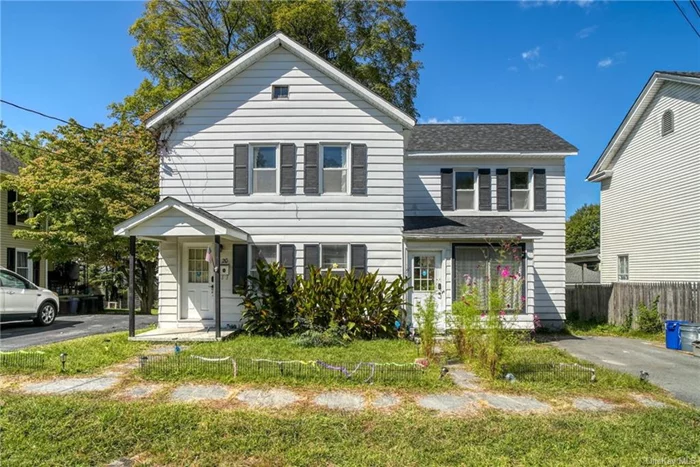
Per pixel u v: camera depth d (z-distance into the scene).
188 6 21.33
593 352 9.84
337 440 4.47
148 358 7.29
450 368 7.41
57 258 17.47
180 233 9.59
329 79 11.34
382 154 11.28
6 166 19.25
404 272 11.17
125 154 17.00
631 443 4.47
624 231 16.88
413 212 13.17
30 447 4.30
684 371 7.90
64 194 16.08
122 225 9.53
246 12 21.38
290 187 11.24
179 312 11.20
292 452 4.20
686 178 13.59
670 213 14.32
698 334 9.84
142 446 4.35
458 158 13.12
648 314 12.66
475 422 4.93
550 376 6.71
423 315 8.21
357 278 10.95
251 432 4.61
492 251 11.34
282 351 8.33
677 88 14.00
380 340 9.79
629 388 6.41
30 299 12.09
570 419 5.07
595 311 15.26
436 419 5.02
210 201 11.26
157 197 17.19
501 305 7.05
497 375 6.63
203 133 11.34
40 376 6.58
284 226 11.23
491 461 4.06
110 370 7.02
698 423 5.04
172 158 11.32
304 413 5.14
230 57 20.94
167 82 21.48
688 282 12.97
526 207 13.13
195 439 4.46
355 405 5.45
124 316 15.88
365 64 22.20
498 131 14.59
